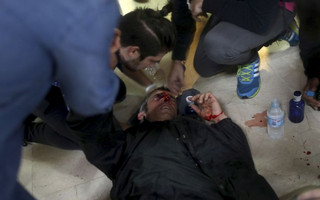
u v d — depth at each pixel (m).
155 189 1.53
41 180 1.99
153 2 2.66
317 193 1.14
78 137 1.42
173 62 2.01
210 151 1.65
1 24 0.64
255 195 1.49
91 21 0.69
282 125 1.94
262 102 2.11
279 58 2.26
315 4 0.99
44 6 0.65
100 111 0.87
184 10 1.80
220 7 1.71
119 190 1.60
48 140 1.87
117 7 0.76
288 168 1.85
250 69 2.01
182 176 1.57
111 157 1.61
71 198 1.91
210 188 1.54
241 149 1.67
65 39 0.68
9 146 0.81
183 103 2.01
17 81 0.70
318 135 1.92
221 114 1.82
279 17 1.79
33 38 0.67
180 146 1.66
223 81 2.25
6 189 0.86
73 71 0.75
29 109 0.80
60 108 1.63
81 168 2.00
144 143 1.67
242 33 1.80
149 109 1.85
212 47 1.88
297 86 2.12
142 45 1.48
